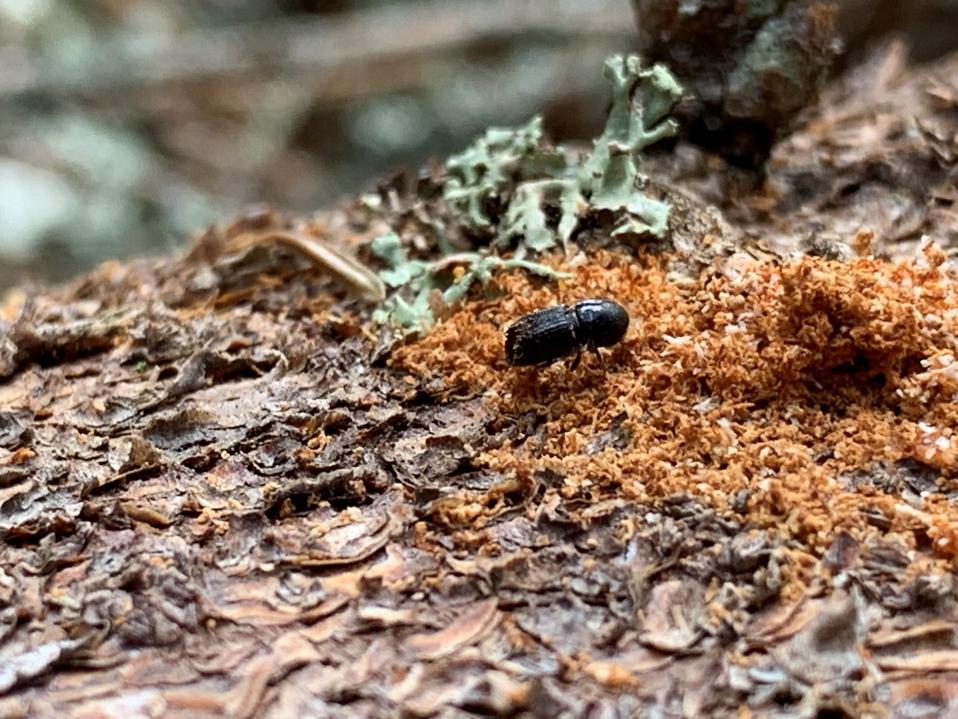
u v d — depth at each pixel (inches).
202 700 2.6
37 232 7.2
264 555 2.8
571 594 2.7
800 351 3.0
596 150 3.4
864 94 4.1
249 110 8.4
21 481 3.0
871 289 3.0
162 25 9.1
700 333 3.1
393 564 2.8
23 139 7.7
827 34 3.5
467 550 2.8
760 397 3.0
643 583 2.7
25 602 2.7
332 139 8.9
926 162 3.6
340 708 2.6
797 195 3.6
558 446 2.9
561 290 3.2
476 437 3.0
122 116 8.2
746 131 3.5
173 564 2.8
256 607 2.7
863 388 3.0
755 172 3.6
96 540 2.8
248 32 8.6
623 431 2.9
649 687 2.6
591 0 8.0
